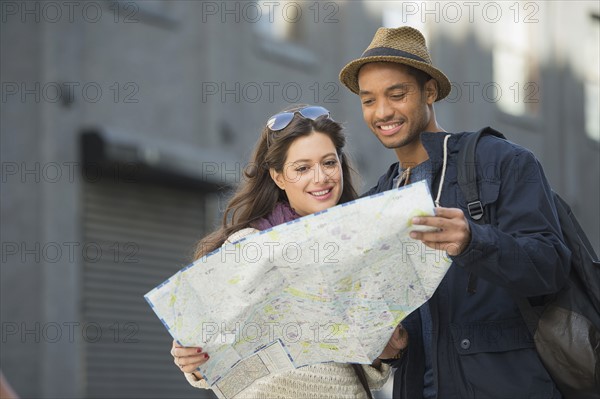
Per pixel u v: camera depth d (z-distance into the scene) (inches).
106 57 536.4
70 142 510.3
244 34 624.1
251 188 183.3
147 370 542.0
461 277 167.2
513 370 162.4
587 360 158.7
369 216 150.2
